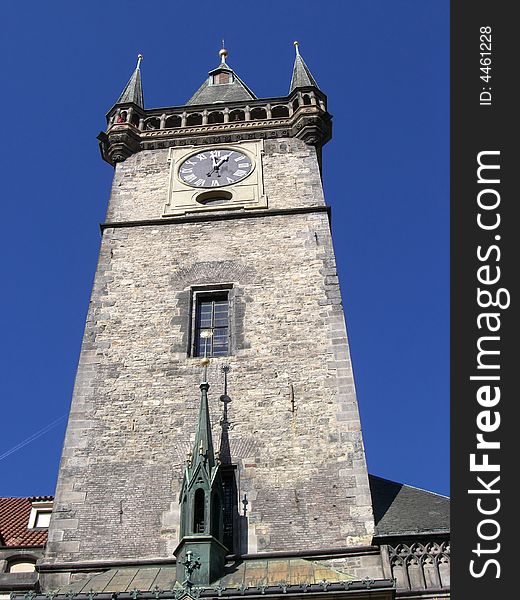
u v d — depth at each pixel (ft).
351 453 72.69
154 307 86.99
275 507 69.67
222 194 101.50
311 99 112.47
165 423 76.54
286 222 95.14
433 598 62.44
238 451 73.77
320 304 85.35
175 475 72.59
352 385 77.87
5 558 72.23
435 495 73.97
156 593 58.59
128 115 111.75
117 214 98.89
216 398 77.97
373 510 70.08
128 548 67.87
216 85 135.23
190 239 94.27
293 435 74.54
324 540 67.21
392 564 64.59
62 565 66.59
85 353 82.84
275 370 79.82
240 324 84.38
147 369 81.15
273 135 109.60
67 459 74.08
